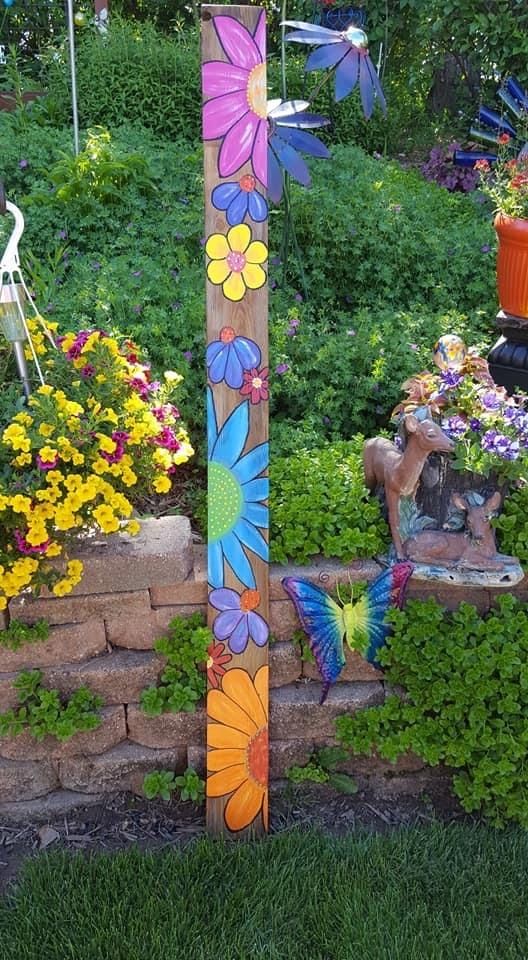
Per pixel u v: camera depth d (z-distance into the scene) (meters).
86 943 2.00
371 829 2.37
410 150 7.82
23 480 2.14
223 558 2.20
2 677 2.35
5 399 2.34
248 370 2.10
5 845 2.31
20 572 2.09
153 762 2.41
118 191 4.54
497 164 4.43
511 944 2.02
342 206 4.29
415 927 2.06
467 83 6.92
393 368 3.29
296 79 7.35
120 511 2.18
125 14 10.18
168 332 3.34
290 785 2.47
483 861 2.24
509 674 2.36
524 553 2.44
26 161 5.05
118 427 2.31
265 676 2.27
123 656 2.40
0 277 2.27
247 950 1.99
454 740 2.36
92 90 7.00
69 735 2.31
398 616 2.40
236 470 2.15
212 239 2.01
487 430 2.30
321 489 2.56
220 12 1.88
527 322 3.12
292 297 3.92
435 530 2.37
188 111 7.17
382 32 7.18
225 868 2.19
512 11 6.01
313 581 2.41
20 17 9.44
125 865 2.18
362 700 2.45
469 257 4.33
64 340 2.53
